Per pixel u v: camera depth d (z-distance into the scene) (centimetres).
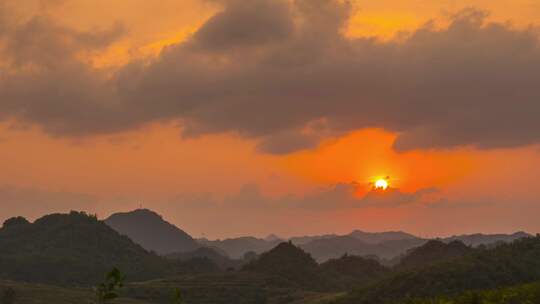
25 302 16675
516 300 4888
